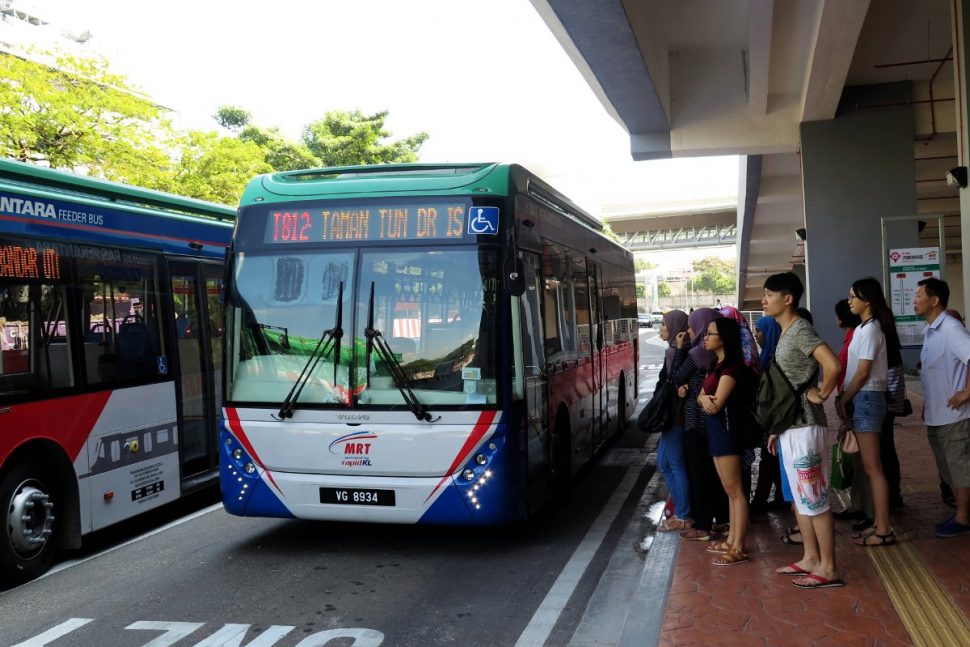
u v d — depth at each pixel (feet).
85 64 64.13
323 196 22.17
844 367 20.99
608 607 17.78
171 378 26.40
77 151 61.11
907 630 14.49
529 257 23.40
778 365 17.08
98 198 24.45
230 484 21.97
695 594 16.84
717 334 18.79
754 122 57.41
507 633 16.35
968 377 19.54
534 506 22.48
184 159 75.77
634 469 33.91
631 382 45.91
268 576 20.40
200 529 25.59
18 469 20.65
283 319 21.85
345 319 21.39
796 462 17.08
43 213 21.86
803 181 55.47
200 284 28.71
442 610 17.72
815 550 17.62
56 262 22.17
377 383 21.06
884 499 19.51
